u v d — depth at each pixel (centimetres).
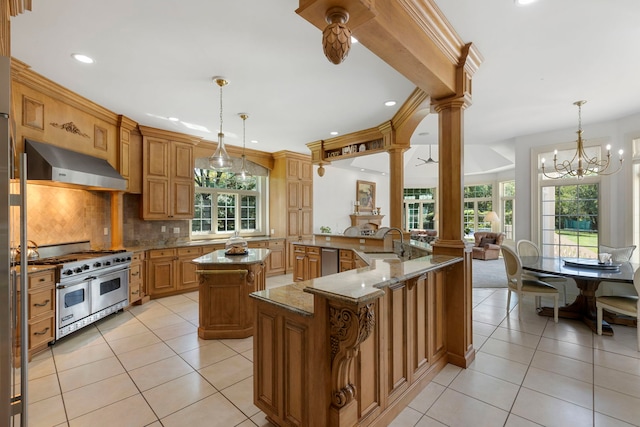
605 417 192
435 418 193
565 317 376
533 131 484
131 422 192
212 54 254
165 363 268
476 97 342
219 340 317
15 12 154
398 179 435
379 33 171
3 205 110
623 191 414
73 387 230
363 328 143
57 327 301
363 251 415
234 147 609
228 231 634
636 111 390
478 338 316
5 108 110
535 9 196
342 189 901
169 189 495
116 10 198
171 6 194
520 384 230
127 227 475
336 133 505
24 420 121
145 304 439
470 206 1066
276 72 286
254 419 195
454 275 260
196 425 190
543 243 494
